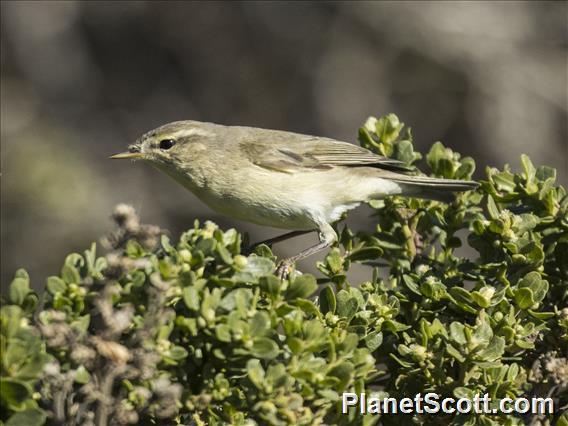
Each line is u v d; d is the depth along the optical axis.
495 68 28.98
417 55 29.84
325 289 7.96
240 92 32.25
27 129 29.89
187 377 7.13
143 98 32.69
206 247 7.20
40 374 6.27
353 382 7.16
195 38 32.84
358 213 27.89
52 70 32.25
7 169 27.00
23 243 26.33
